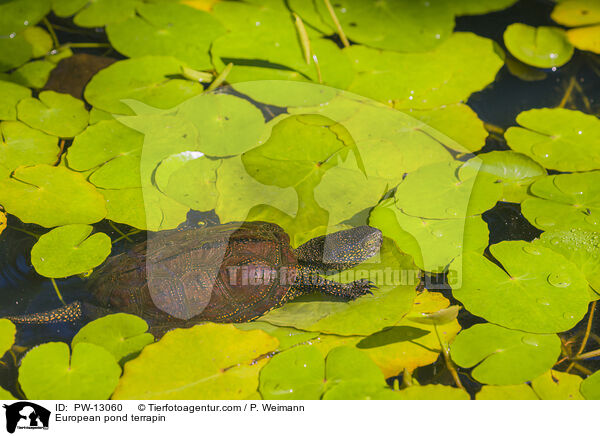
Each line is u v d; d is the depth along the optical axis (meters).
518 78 4.41
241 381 2.64
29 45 4.54
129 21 4.75
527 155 3.78
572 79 4.40
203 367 2.69
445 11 4.96
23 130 3.84
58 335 2.97
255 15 4.88
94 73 4.32
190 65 4.39
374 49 4.57
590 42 4.60
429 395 2.60
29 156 3.67
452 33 4.75
